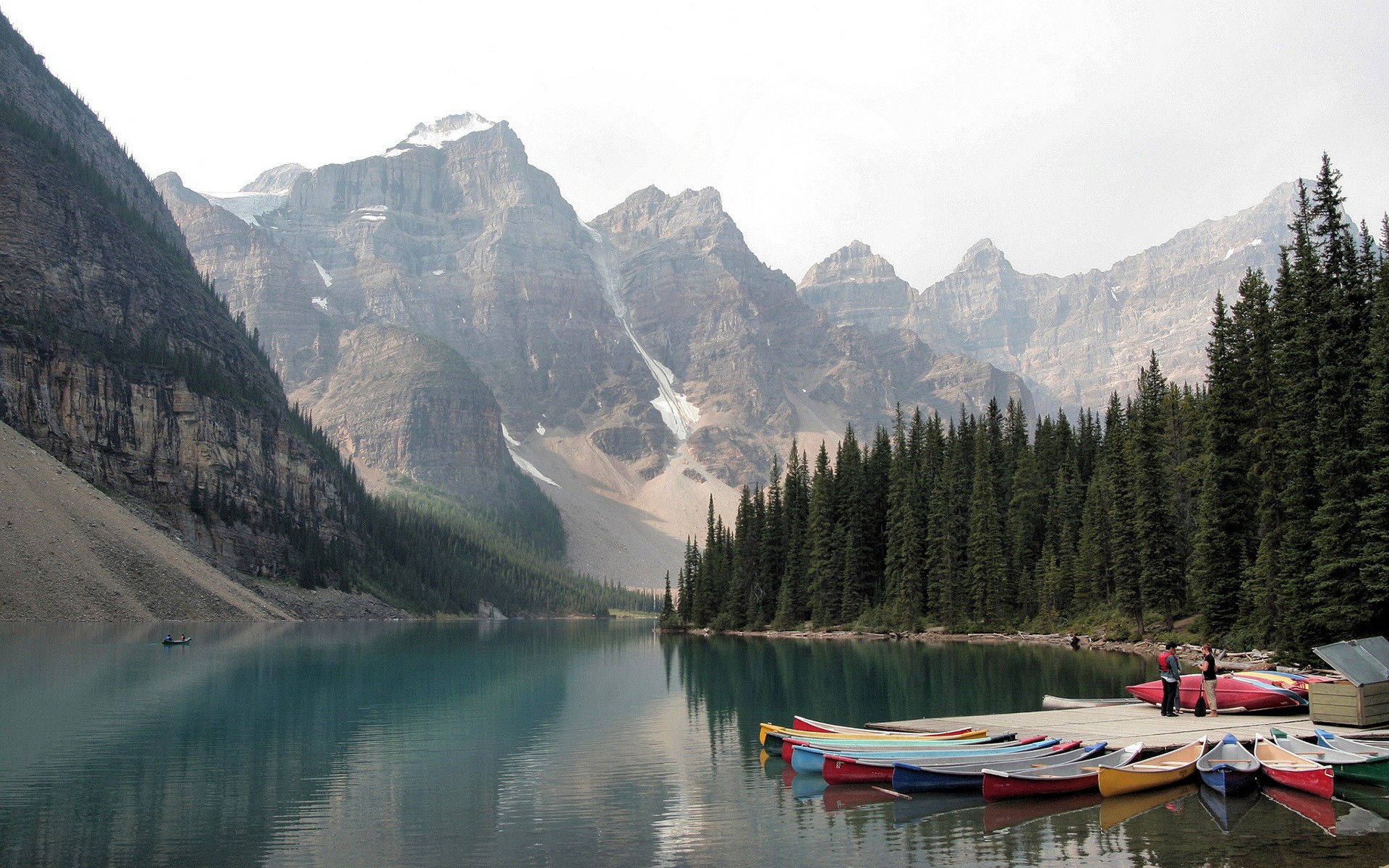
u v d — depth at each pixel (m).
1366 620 55.16
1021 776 28.62
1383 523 54.09
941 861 22.67
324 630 156.88
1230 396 78.81
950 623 128.38
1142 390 111.62
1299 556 60.94
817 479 154.75
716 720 47.38
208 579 169.00
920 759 30.97
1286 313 67.19
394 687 63.22
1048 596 119.44
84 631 112.94
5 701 52.62
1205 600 78.56
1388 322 55.34
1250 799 28.22
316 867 22.83
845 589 146.62
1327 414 58.81
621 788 31.20
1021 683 60.25
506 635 166.00
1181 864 22.02
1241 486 77.50
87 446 189.12
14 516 135.88
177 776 33.31
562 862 23.12
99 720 46.25
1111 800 28.38
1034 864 22.28
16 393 180.12
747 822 26.53
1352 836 24.14
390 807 28.67
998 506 141.75
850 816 27.11
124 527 156.50
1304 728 35.22
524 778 33.09
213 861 23.27
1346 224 64.88
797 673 71.69
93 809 28.38
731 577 182.25
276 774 33.78
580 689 63.00
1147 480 93.31
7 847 24.39
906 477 143.38
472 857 23.62
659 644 128.25
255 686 62.41
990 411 160.88
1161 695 42.22
